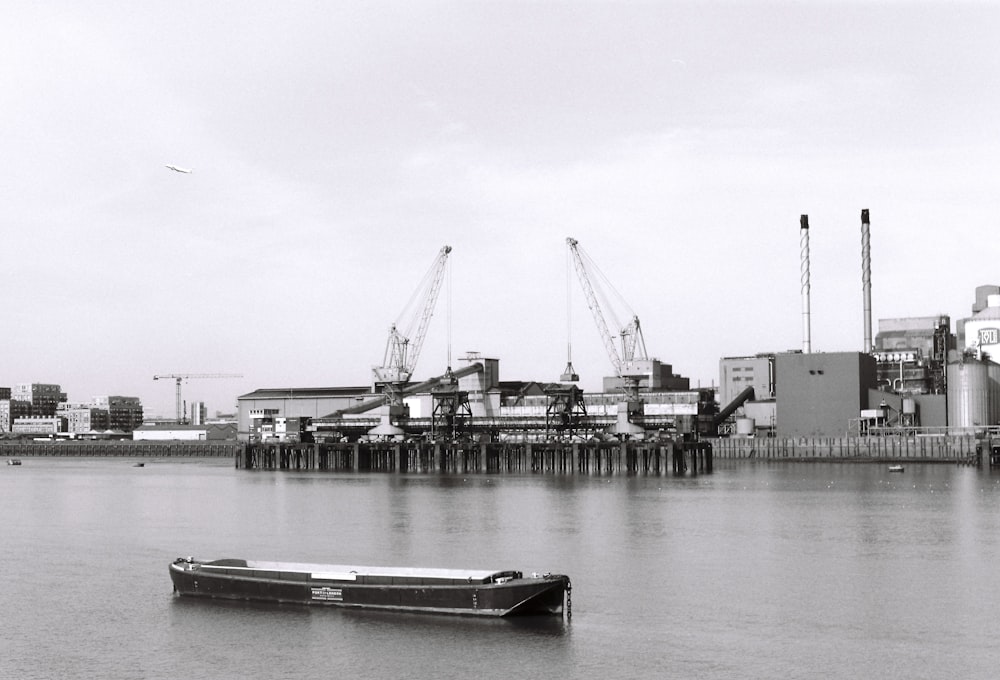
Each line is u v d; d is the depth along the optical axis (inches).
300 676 2691.9
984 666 2714.1
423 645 2896.2
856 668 2701.8
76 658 2866.6
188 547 4722.0
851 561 4160.9
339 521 5689.0
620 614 3223.4
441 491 7701.8
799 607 3319.4
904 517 5684.1
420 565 4119.1
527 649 2859.3
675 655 2812.5
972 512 5935.0
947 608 3309.5
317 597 3319.4
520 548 4537.4
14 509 6761.8
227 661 2812.5
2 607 3420.3
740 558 4244.6
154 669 2770.7
